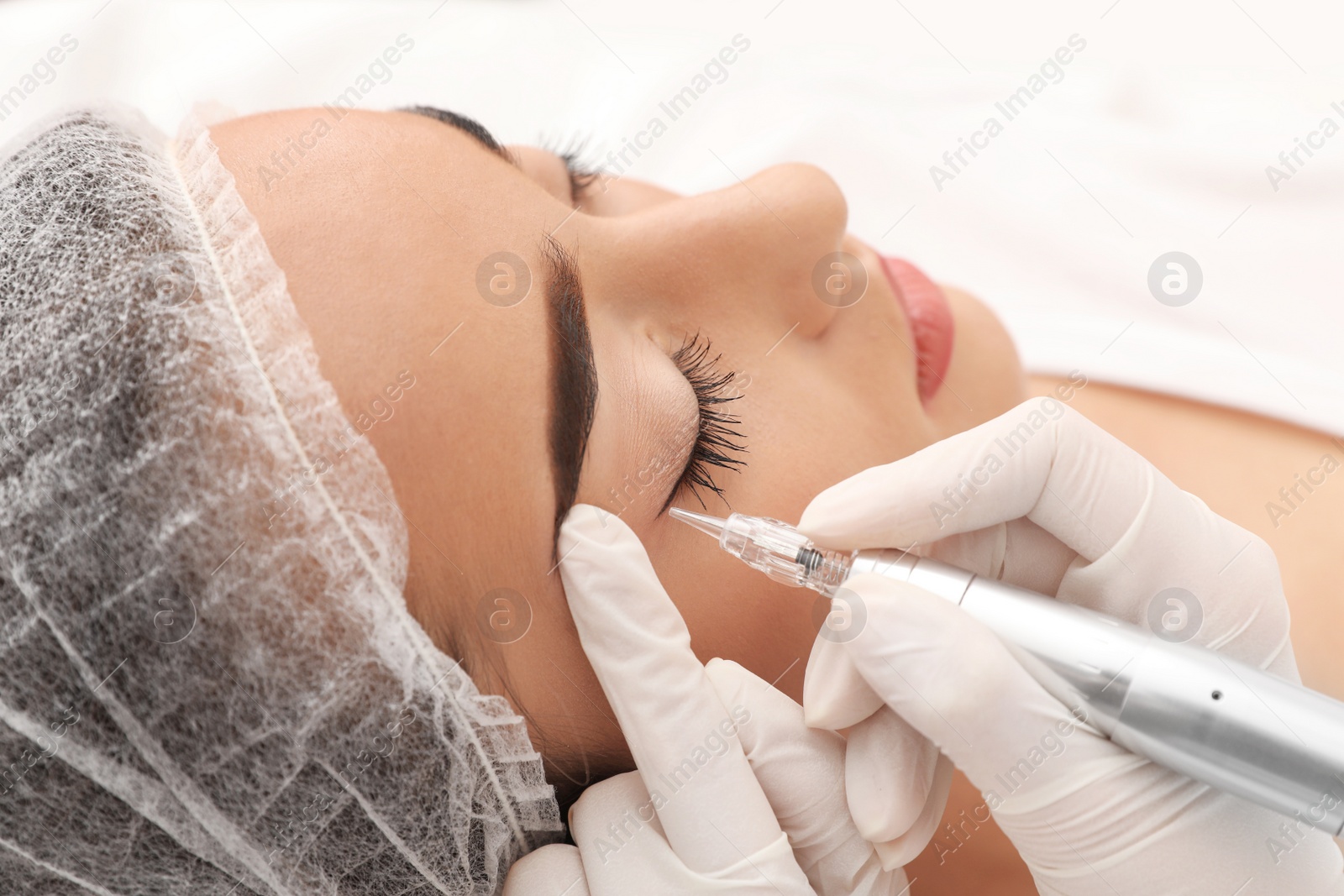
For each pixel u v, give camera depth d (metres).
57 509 0.79
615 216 1.28
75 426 0.79
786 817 0.95
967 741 0.84
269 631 0.81
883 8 2.26
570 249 0.97
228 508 0.80
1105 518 0.95
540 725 0.96
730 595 1.01
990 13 2.21
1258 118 1.96
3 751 0.80
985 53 2.21
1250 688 0.77
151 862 0.85
